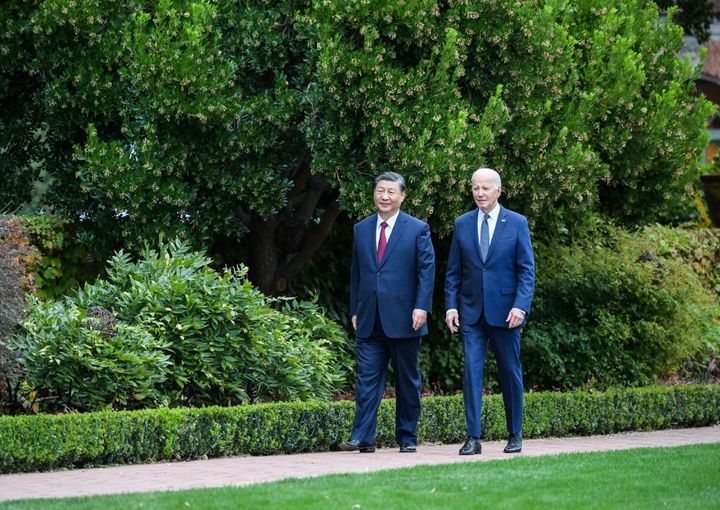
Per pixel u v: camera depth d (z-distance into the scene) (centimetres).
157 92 2086
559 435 2316
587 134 2448
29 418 1562
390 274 1806
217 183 2236
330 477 1405
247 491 1261
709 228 3747
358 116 2202
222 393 1998
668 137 2606
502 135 2345
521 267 1786
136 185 2108
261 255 2523
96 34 2173
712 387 2688
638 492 1293
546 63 2319
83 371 1828
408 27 2166
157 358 1864
